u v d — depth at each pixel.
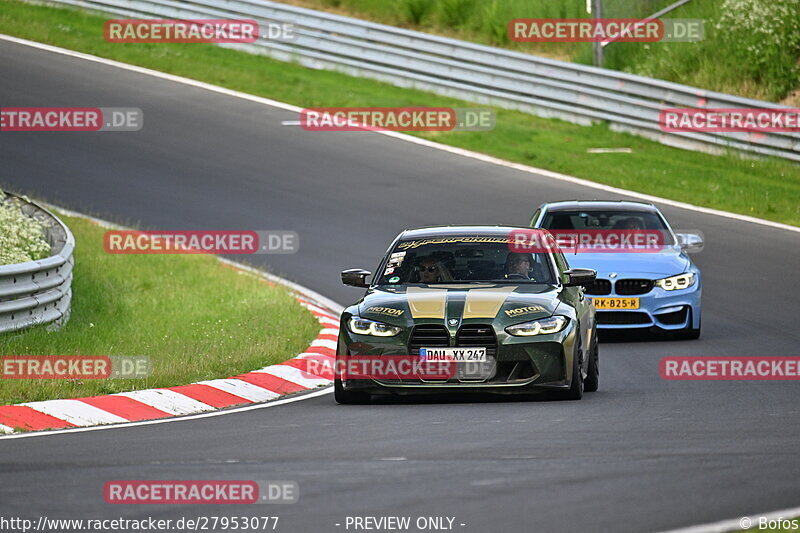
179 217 74.94
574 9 122.88
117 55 109.94
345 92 104.62
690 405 35.94
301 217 76.12
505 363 36.47
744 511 22.22
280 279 64.25
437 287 39.41
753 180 88.62
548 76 101.81
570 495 23.58
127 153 87.50
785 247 72.94
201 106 98.94
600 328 51.78
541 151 93.31
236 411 36.50
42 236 55.22
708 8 118.44
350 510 22.64
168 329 50.12
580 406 35.91
